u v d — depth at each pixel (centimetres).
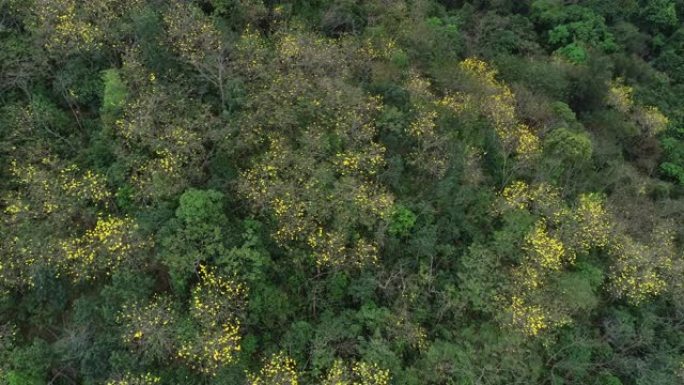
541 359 2627
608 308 2983
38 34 2719
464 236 2816
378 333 2358
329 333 2341
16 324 2352
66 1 2775
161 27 2809
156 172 2452
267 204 2495
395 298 2555
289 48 2958
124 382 2033
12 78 2725
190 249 2264
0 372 2123
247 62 2884
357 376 2302
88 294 2392
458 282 2655
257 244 2383
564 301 2678
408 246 2669
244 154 2683
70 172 2559
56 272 2311
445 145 2953
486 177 3089
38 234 2323
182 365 2216
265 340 2358
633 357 2811
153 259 2334
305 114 2811
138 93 2711
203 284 2302
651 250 3011
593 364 2738
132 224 2336
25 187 2530
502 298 2577
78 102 2839
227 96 2783
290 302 2462
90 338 2206
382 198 2586
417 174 2934
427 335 2533
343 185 2538
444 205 2800
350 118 2778
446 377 2373
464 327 2569
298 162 2572
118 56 2914
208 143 2705
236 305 2281
